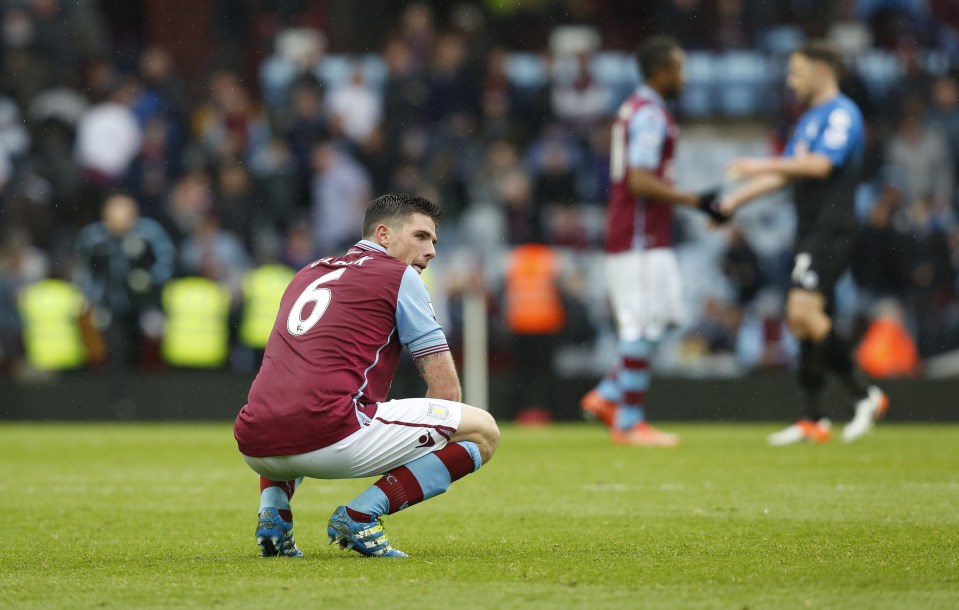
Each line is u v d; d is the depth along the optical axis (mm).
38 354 51969
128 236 50125
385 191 60281
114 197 50781
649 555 15969
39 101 63750
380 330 15633
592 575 14258
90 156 61156
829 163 33000
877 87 63688
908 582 13727
